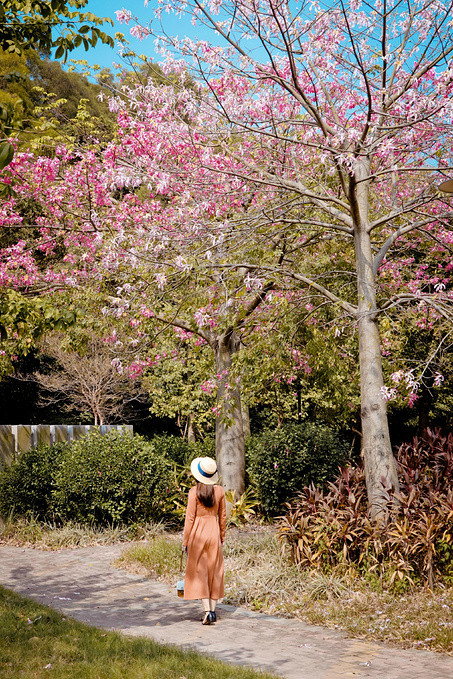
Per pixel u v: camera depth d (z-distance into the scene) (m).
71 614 6.61
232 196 10.05
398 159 8.18
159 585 8.12
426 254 12.80
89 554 10.05
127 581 8.30
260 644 5.63
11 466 11.97
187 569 6.52
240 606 7.12
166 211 10.41
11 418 26.09
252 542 9.54
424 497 7.82
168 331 11.55
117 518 11.18
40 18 6.72
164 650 5.15
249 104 8.66
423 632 5.70
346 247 12.06
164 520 12.04
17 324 6.17
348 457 13.27
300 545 7.64
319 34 8.50
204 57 8.66
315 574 7.37
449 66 7.51
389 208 10.84
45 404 24.34
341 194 10.49
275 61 8.84
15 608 6.28
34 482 11.66
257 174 9.49
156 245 8.81
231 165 9.73
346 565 7.38
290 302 9.75
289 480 12.62
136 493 11.37
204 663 4.82
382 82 7.95
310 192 8.80
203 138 9.30
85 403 25.44
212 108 9.12
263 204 9.41
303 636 5.90
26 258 11.81
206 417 22.53
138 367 11.81
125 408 27.28
